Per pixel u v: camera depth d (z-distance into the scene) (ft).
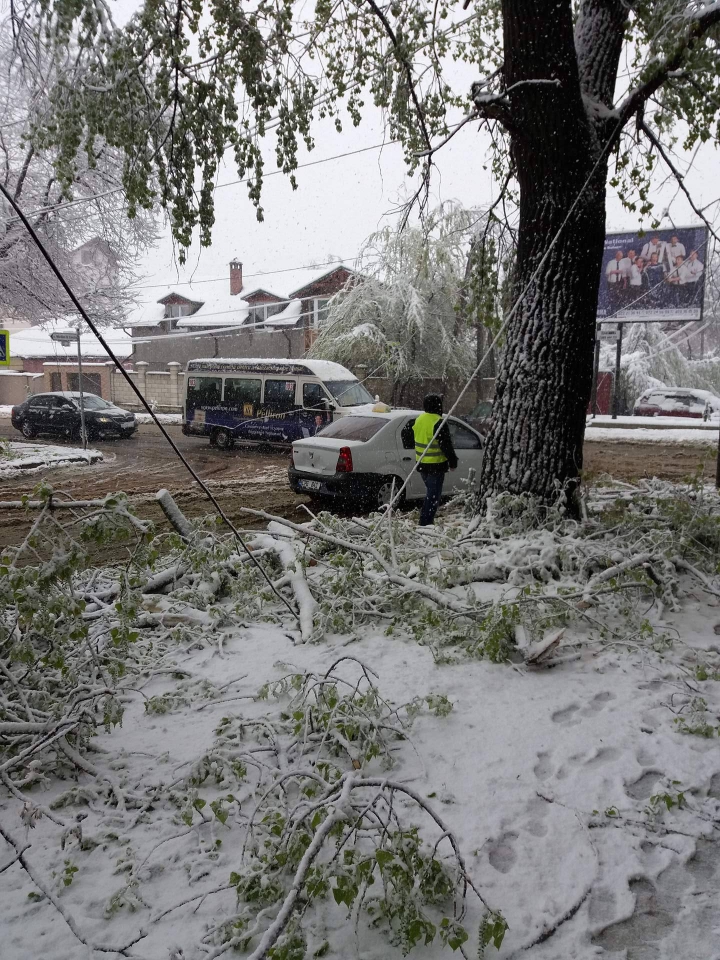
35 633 13.00
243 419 75.36
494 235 29.58
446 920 7.93
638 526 21.91
